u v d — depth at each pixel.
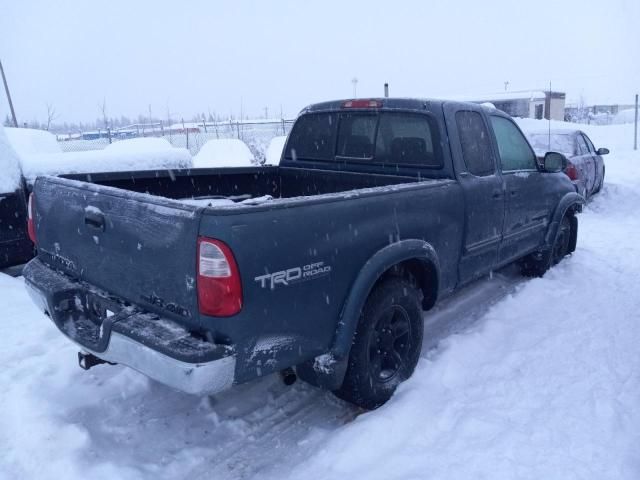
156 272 2.66
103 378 3.81
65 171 6.12
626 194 11.26
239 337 2.51
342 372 3.09
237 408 3.53
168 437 3.21
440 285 3.88
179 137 21.06
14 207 5.77
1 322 4.72
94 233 3.02
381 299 3.31
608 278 5.98
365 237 3.10
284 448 3.15
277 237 2.59
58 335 4.50
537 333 4.45
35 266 3.59
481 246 4.37
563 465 2.80
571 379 3.68
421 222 3.56
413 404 3.35
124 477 2.81
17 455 3.01
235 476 2.92
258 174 5.15
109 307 2.98
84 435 3.09
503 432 3.09
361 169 4.56
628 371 3.79
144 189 4.38
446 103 4.09
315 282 2.81
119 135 20.70
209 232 2.40
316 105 4.88
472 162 4.25
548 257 5.86
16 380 3.77
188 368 2.39
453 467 2.81
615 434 3.06
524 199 5.00
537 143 10.38
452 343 4.16
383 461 2.91
